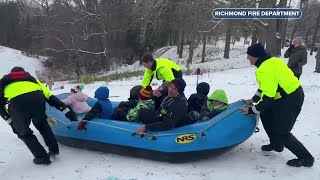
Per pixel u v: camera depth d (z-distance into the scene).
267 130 5.36
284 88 4.88
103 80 21.22
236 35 39.88
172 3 29.41
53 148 5.40
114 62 38.12
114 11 35.34
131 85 14.80
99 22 35.16
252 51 5.01
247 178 4.77
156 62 6.29
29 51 42.53
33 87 5.05
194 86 13.02
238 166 5.16
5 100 5.06
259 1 24.50
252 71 19.33
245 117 5.22
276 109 4.99
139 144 5.24
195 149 5.08
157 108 6.25
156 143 5.15
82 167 5.12
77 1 35.28
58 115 5.99
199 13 27.59
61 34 35.34
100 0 35.19
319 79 15.40
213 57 36.72
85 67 36.19
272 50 24.62
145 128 5.18
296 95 4.92
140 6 27.66
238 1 24.52
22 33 46.72
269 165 5.19
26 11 42.31
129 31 36.84
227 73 18.75
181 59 37.84
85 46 35.66
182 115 5.17
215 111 5.60
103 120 5.61
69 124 5.76
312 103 9.44
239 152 5.70
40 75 36.22
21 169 5.08
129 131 5.32
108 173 4.91
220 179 4.74
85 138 5.62
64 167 5.13
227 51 33.75
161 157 5.23
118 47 37.94
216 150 5.17
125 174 4.88
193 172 4.95
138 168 5.07
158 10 28.16
